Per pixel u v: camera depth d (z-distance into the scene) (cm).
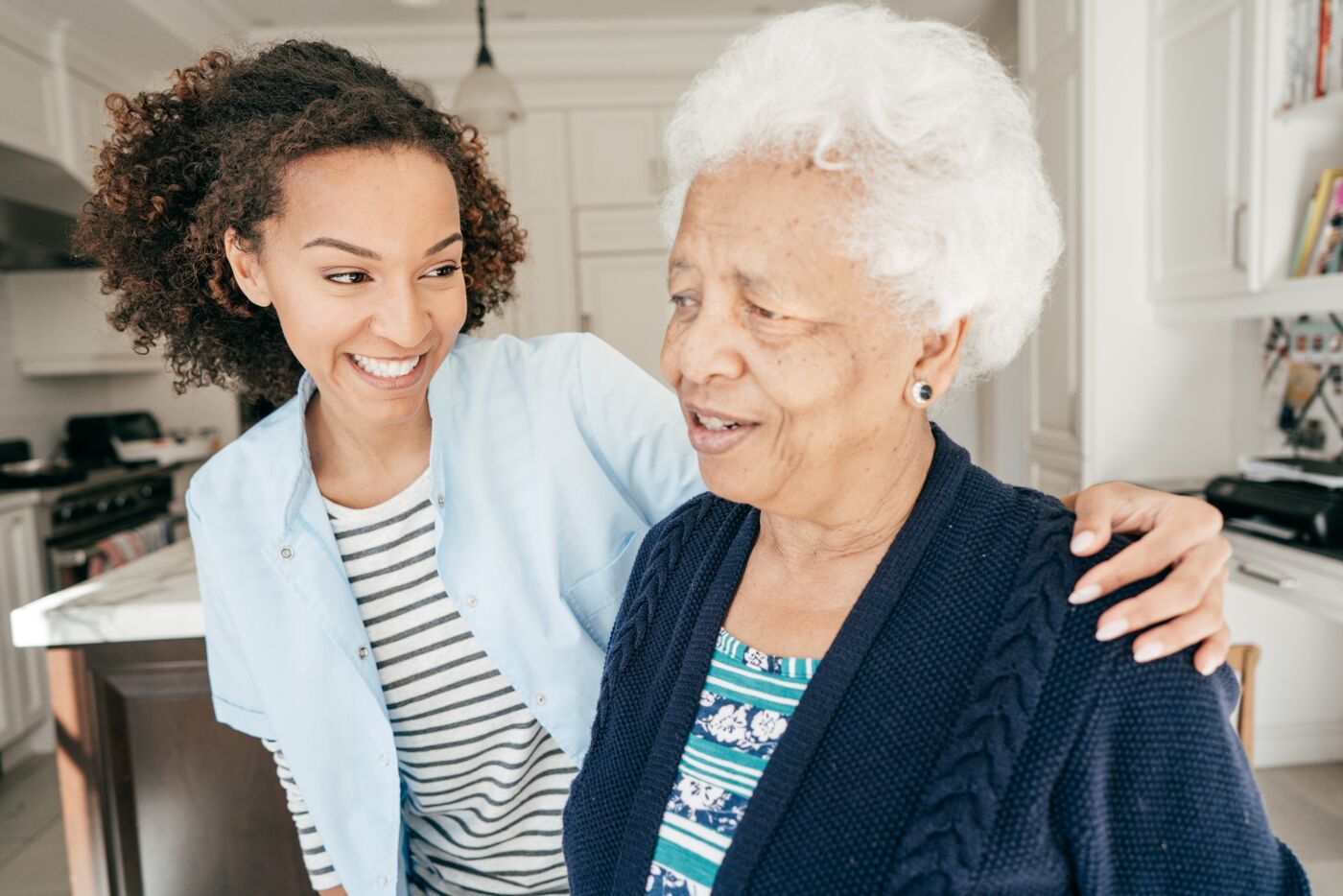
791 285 51
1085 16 270
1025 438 333
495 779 104
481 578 95
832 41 53
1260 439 270
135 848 153
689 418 58
